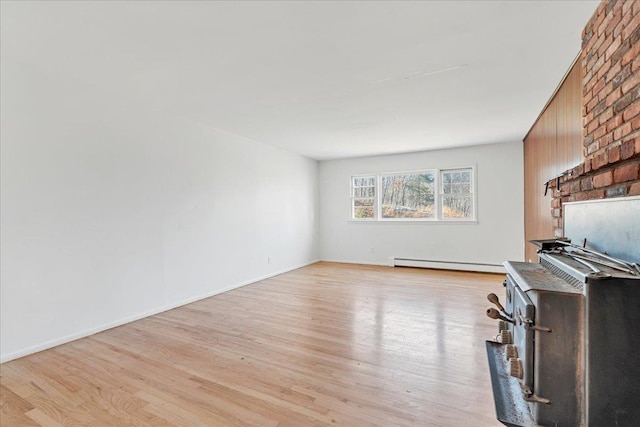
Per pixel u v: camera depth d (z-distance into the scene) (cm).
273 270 559
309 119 401
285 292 444
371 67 256
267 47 225
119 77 278
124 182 329
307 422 169
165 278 370
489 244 558
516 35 209
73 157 287
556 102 312
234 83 289
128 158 333
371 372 220
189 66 256
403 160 629
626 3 138
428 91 308
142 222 346
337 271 590
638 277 91
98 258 305
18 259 252
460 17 190
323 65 253
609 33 156
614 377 92
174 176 384
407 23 196
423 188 618
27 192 257
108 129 315
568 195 204
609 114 156
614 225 125
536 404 98
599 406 93
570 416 95
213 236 438
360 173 670
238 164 485
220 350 259
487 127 441
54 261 273
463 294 421
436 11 184
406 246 627
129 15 187
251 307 376
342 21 193
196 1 174
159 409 182
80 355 252
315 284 490
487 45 223
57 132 276
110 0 173
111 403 188
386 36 211
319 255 709
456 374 216
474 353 248
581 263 114
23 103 255
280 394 195
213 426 167
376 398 190
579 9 180
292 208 619
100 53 235
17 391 202
